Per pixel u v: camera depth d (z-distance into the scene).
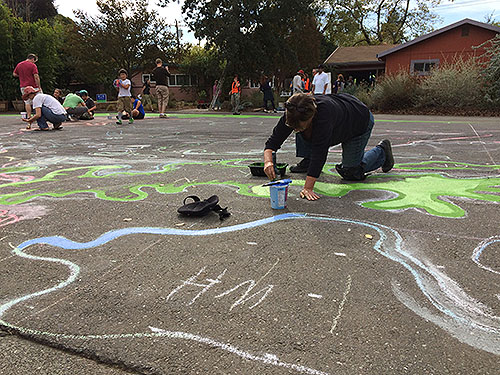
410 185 3.60
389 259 2.13
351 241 2.36
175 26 23.75
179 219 2.79
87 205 3.17
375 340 1.49
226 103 18.75
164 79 12.38
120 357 1.42
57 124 8.93
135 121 11.17
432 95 14.09
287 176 4.00
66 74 26.48
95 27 22.28
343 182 3.74
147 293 1.83
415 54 18.50
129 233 2.55
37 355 1.45
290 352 1.43
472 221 2.66
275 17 19.03
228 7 18.42
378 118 11.66
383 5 32.59
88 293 1.85
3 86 18.17
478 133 7.46
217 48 19.91
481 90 13.45
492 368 1.35
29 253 2.28
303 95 2.69
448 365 1.36
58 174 4.35
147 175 4.24
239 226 2.63
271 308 1.70
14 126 9.66
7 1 31.38
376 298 1.76
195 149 6.05
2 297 1.82
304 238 2.41
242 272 2.01
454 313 1.65
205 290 1.85
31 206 3.16
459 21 17.03
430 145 6.11
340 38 34.88
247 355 1.42
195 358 1.41
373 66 25.72
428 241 2.35
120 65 23.58
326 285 1.87
